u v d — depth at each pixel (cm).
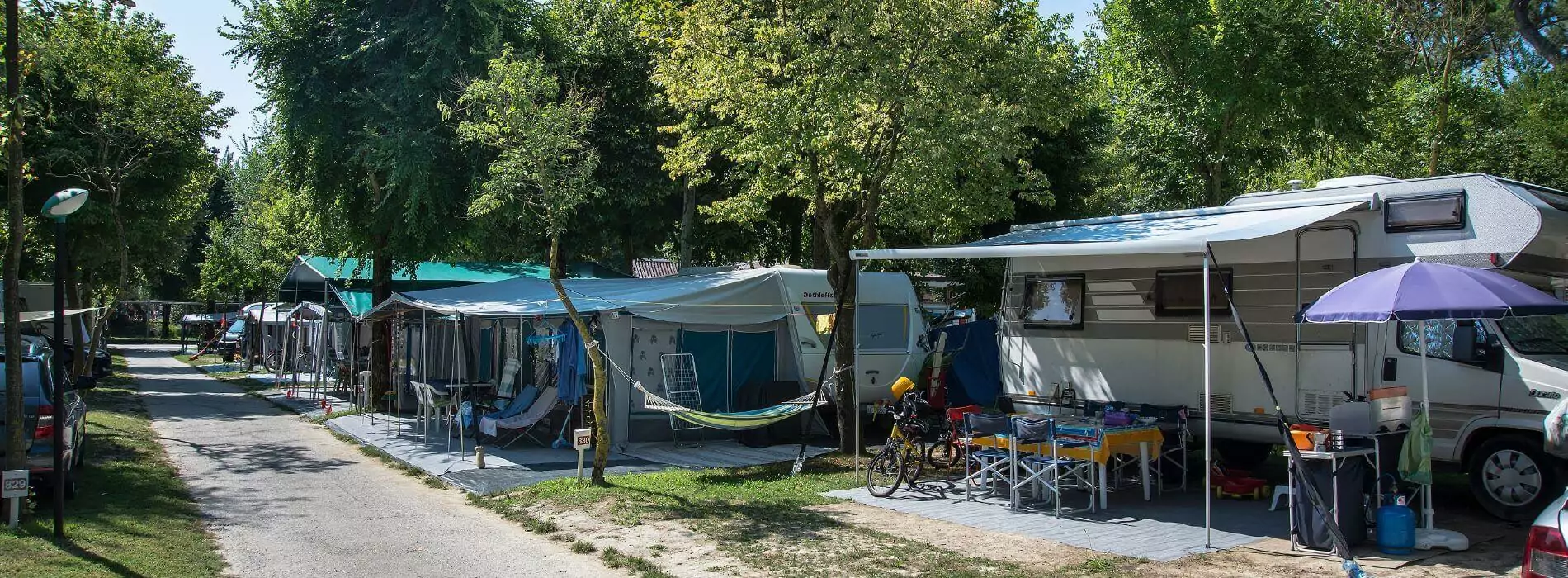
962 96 1198
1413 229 883
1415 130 1941
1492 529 816
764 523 864
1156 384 1065
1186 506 935
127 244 2150
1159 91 1727
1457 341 857
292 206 2453
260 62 1828
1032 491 964
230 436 1548
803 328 1500
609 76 2003
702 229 2245
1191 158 1691
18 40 848
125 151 1906
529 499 994
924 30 1172
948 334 1739
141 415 1819
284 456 1334
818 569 703
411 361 1930
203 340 4534
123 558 694
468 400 1474
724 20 1242
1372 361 901
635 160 1964
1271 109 1625
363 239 2012
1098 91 2012
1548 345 849
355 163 1848
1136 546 766
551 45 1944
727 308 1451
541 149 1049
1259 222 879
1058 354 1162
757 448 1402
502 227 2194
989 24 1240
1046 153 1917
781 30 1175
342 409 1969
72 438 945
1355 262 916
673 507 935
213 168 2280
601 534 830
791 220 2184
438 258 2025
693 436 1460
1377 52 1888
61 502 739
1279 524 851
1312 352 939
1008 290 1228
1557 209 855
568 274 2158
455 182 1900
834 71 1159
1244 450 1135
